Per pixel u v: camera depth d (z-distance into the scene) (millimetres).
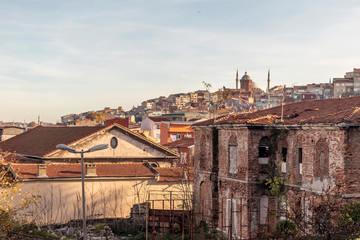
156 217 41875
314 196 31797
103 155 57219
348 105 34812
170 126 102562
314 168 32375
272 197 36781
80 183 49062
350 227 27281
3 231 38438
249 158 36875
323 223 27750
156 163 60125
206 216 42469
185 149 70688
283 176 36281
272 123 36594
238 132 38312
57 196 47938
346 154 30016
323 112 35031
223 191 40469
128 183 51094
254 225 36688
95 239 42250
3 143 70250
